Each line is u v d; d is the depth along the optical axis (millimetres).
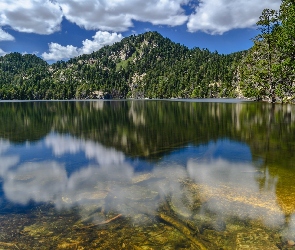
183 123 25484
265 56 56750
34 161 11883
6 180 9297
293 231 5488
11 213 6699
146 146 14617
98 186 8492
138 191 7934
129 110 51750
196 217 6223
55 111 51844
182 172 9703
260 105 52281
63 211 6766
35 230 5836
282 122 24219
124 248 5090
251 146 14016
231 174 9281
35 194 7957
